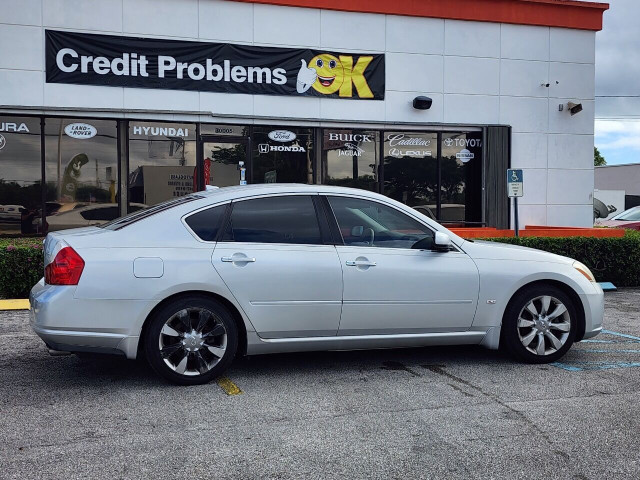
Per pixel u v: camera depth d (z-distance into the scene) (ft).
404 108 45.16
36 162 39.34
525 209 47.75
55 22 38.73
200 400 15.92
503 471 11.97
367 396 16.37
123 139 40.70
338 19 43.60
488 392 16.76
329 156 44.39
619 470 12.09
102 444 13.07
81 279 15.97
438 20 45.44
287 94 42.96
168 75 40.78
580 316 19.88
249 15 41.98
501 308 18.99
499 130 46.85
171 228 17.04
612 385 17.47
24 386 17.02
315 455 12.60
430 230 18.95
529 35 47.32
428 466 12.15
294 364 19.52
